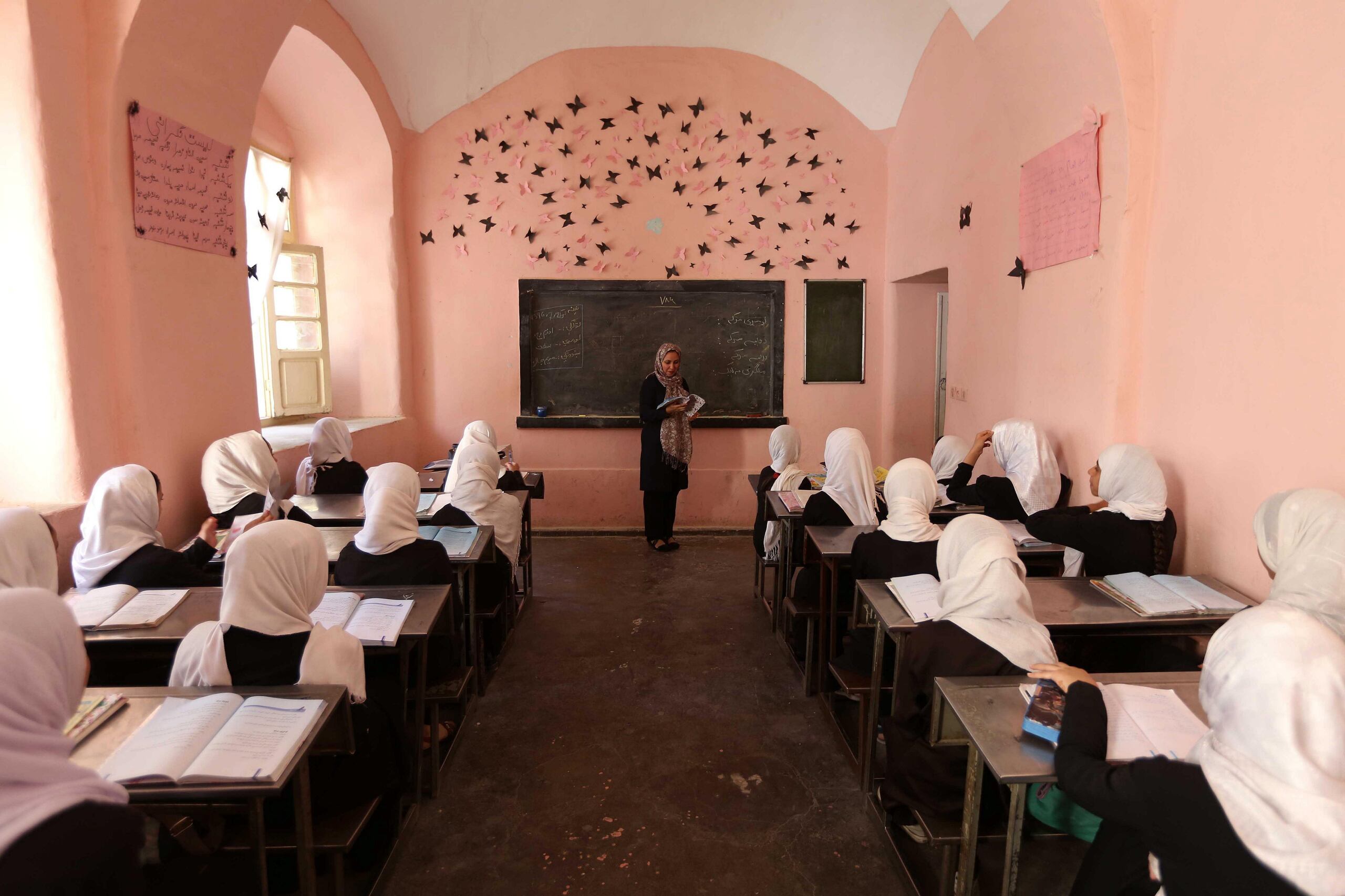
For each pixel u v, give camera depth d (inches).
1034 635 74.9
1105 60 114.1
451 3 194.9
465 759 106.8
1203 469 105.0
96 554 98.2
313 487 163.5
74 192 109.9
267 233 196.2
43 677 37.6
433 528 125.4
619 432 232.4
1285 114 90.0
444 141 220.2
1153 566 105.3
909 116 205.6
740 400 232.4
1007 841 61.9
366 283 218.5
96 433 114.2
